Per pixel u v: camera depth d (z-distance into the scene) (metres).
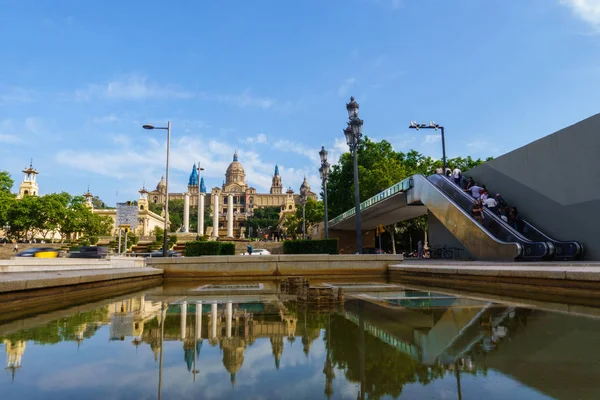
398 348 4.09
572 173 16.28
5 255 50.00
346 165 53.41
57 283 9.24
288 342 4.45
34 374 3.28
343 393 2.79
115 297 9.92
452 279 13.34
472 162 45.69
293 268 19.38
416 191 25.59
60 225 69.81
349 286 12.77
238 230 148.25
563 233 16.67
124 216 32.53
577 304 7.34
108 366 3.52
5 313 6.91
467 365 3.41
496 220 18.16
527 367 3.33
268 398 2.71
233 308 7.42
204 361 3.68
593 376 3.06
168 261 19.27
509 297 8.75
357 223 21.25
